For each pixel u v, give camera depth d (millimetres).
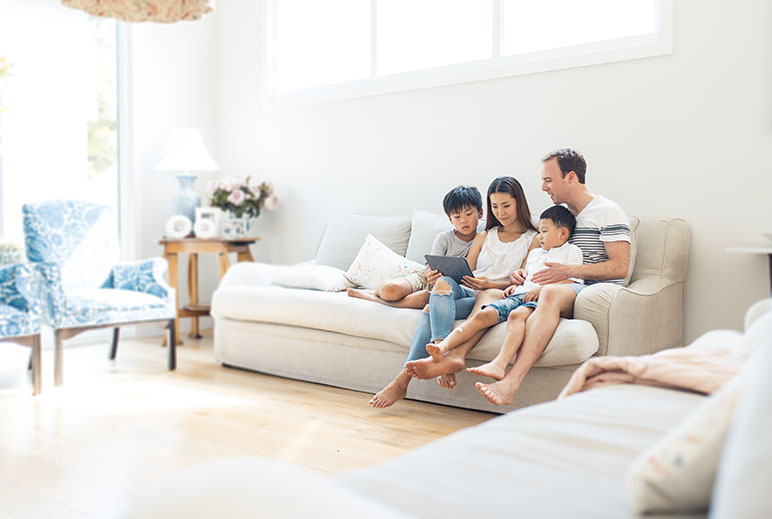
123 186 5062
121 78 5035
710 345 1681
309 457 2418
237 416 2977
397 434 2688
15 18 4555
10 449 2543
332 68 4859
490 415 2936
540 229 3031
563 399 1445
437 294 2906
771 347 726
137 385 3582
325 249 4203
